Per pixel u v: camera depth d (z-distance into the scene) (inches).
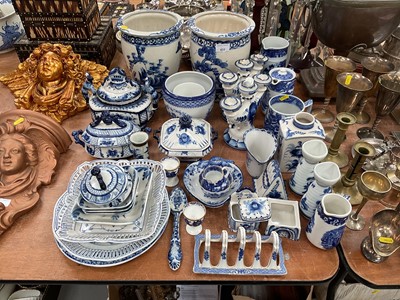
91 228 28.1
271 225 29.9
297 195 34.0
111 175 28.2
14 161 33.1
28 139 35.0
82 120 42.2
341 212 28.7
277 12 45.8
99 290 48.3
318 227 28.3
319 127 33.7
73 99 42.0
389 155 35.7
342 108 36.9
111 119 35.4
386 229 29.9
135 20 44.3
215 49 38.9
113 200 27.1
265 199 30.5
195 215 30.9
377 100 37.3
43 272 28.2
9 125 35.3
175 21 43.1
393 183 33.7
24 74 44.6
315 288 40.8
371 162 35.0
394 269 28.7
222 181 31.6
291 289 42.6
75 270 28.3
